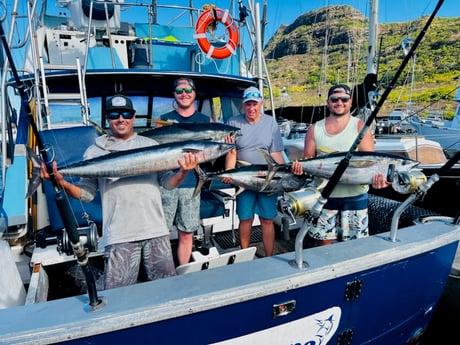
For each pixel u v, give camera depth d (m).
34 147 2.60
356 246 1.71
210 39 3.63
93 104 3.27
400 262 1.73
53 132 2.45
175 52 3.79
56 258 1.99
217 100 3.86
